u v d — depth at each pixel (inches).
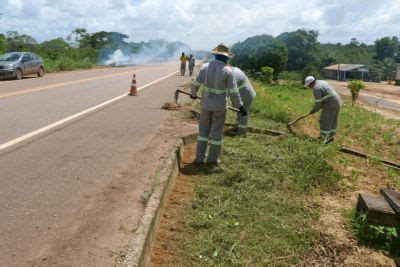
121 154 263.1
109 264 137.0
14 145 268.4
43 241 149.3
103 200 188.5
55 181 209.0
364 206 187.2
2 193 189.8
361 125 559.8
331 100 374.9
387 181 280.4
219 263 148.4
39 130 314.7
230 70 244.4
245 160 265.3
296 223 186.9
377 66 3873.0
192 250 155.2
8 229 156.3
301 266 154.6
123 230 160.4
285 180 237.5
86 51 2242.9
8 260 135.8
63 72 1091.3
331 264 158.6
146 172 229.5
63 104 448.8
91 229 159.9
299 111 631.2
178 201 199.3
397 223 177.2
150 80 846.5
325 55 4079.7
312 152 279.0
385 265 161.6
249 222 180.7
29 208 175.8
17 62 789.9
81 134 310.7
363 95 1614.2
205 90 249.1
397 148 434.9
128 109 436.5
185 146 307.1
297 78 2299.5
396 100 1438.2
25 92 539.8
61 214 171.9
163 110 440.8
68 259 138.6
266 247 162.2
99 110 421.4
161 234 166.1
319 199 223.9
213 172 243.3
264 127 396.2
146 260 142.4
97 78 852.6
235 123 371.9
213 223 175.5
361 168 307.6
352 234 183.5
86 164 239.1
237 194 209.0
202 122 255.9
